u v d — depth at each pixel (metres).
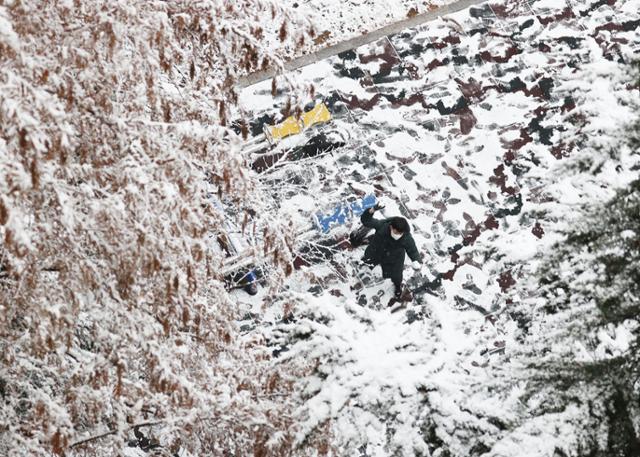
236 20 13.65
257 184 14.89
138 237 11.45
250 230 18.12
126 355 12.77
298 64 24.23
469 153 23.34
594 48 24.72
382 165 23.05
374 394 13.60
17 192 10.22
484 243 14.53
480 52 24.69
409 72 24.38
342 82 24.06
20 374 13.37
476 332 15.23
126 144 12.38
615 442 12.83
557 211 13.92
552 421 13.27
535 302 14.44
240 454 14.56
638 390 13.22
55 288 12.04
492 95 24.12
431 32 24.92
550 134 23.56
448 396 13.52
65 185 11.52
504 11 25.30
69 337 11.84
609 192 14.09
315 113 22.86
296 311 14.76
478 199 22.78
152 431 14.76
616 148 12.98
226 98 14.60
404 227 20.72
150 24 12.56
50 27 12.07
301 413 13.77
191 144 12.79
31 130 9.98
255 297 20.91
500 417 13.34
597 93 14.04
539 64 24.50
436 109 23.89
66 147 10.94
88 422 14.19
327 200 22.27
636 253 13.09
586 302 13.62
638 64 12.91
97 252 12.54
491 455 13.15
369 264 21.88
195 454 14.38
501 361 13.86
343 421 13.80
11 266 11.05
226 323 14.58
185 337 14.48
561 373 13.12
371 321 14.59
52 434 11.91
